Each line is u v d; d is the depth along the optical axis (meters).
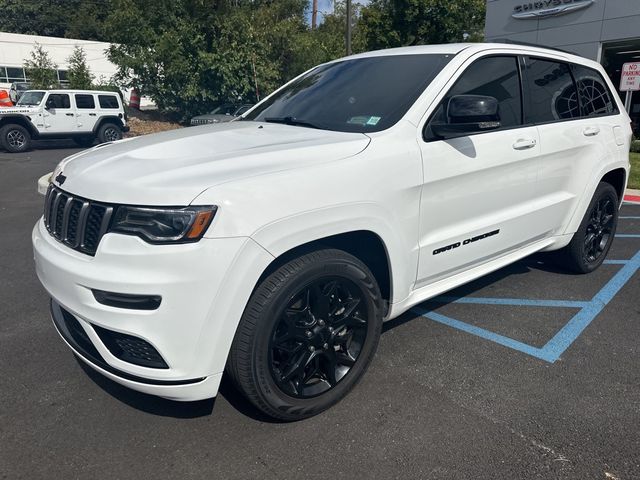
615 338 3.50
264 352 2.35
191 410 2.73
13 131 15.71
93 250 2.28
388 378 3.01
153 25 22.34
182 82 22.62
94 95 17.27
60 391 2.92
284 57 26.22
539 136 3.62
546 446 2.44
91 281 2.18
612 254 5.33
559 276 4.67
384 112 2.99
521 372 3.08
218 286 2.13
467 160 3.07
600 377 3.02
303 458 2.37
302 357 2.54
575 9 15.62
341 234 2.63
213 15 22.17
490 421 2.62
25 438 2.51
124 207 2.19
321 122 3.16
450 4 22.64
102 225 2.23
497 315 3.86
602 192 4.42
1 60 34.62
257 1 25.91
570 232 4.23
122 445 2.46
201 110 23.42
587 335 3.54
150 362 2.25
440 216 3.01
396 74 3.30
